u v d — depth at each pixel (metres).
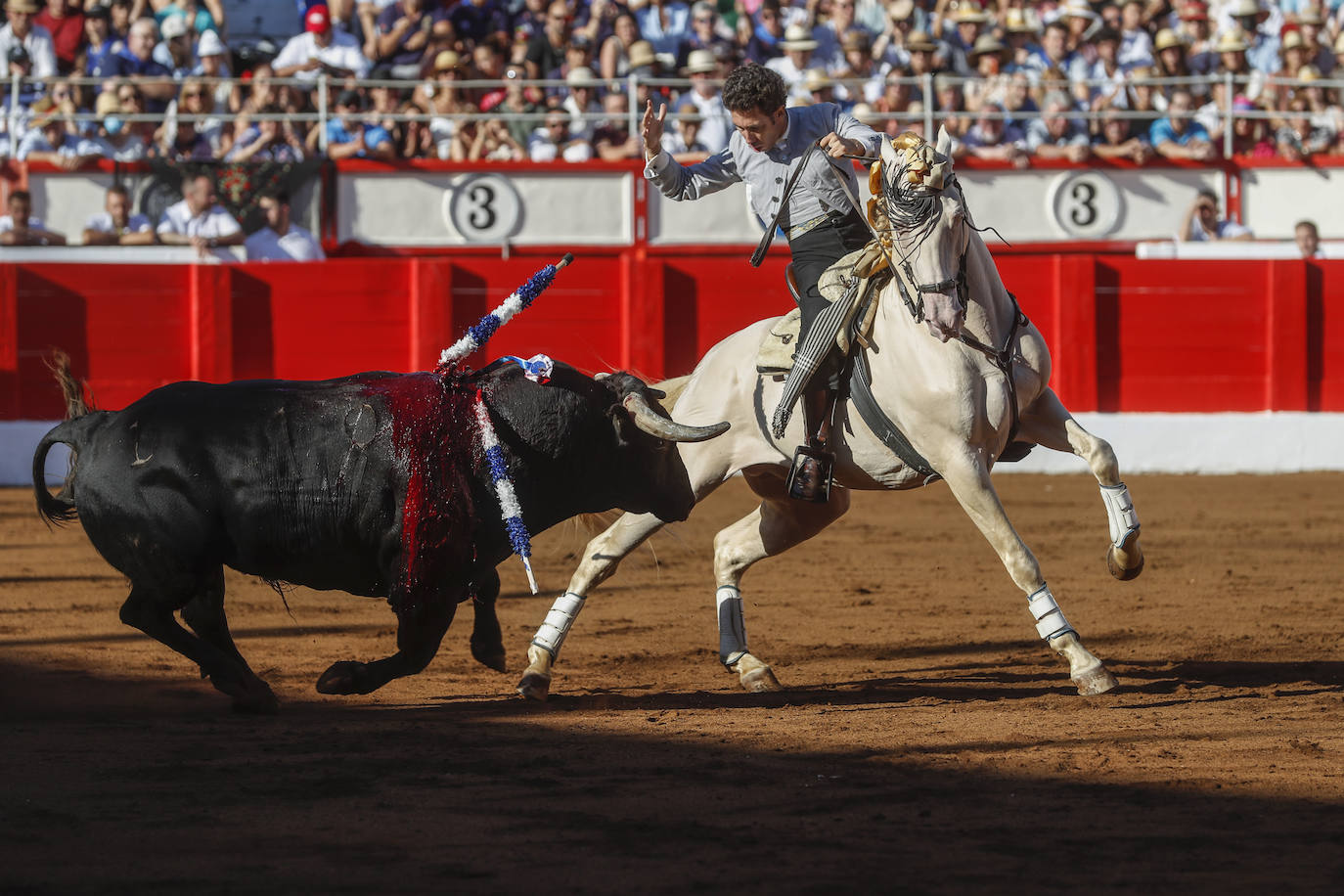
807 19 27.33
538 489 8.74
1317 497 21.38
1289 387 24.98
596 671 10.48
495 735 8.05
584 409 8.76
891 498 21.81
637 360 24.86
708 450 9.76
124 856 5.81
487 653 9.66
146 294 24.00
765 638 11.88
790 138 9.43
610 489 8.95
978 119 26.78
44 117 23.83
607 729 8.22
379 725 8.38
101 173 24.78
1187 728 8.05
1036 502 21.05
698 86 25.66
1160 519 19.19
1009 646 11.40
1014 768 7.16
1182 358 24.95
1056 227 26.67
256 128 25.39
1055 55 27.47
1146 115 26.08
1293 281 24.92
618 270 24.91
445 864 5.70
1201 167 26.88
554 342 24.88
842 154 8.95
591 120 26.33
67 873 5.61
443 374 8.73
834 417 9.37
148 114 25.33
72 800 6.62
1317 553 16.42
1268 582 14.52
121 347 23.94
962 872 5.59
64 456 23.55
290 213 25.20
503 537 8.63
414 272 24.41
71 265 23.75
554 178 25.83
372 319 24.42
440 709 8.98
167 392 8.70
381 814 6.39
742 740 7.85
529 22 26.83
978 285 8.98
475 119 25.62
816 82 25.77
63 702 9.20
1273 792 6.68
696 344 24.97
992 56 27.19
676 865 5.68
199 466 8.35
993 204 26.55
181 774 7.11
